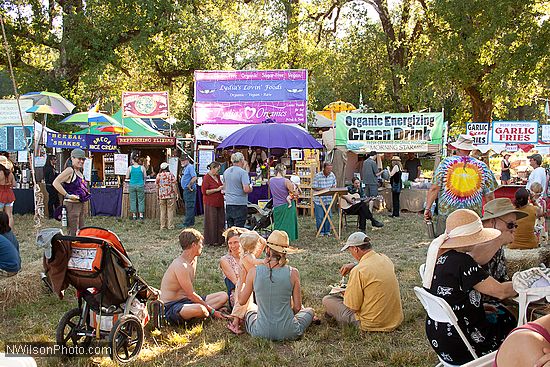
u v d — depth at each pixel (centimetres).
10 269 720
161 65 2903
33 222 1520
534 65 2369
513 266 632
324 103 4062
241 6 3144
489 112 2873
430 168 3538
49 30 2552
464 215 414
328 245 1188
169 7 2469
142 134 2145
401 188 1664
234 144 1320
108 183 1745
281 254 583
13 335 602
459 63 2559
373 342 565
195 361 535
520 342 223
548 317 231
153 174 1795
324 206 1300
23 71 2678
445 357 406
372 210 1727
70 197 937
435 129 1730
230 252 694
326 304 636
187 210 1457
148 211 1647
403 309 668
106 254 512
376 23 3259
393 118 1738
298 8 2998
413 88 2692
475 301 400
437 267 410
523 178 1998
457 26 2495
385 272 592
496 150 2131
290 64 3039
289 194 1183
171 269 630
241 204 1112
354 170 1911
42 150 1934
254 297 637
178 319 621
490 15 2375
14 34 2519
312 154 1647
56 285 523
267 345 564
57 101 1692
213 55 2755
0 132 1702
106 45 2469
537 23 2356
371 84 3481
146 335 596
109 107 3966
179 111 3494
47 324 632
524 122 1870
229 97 1777
